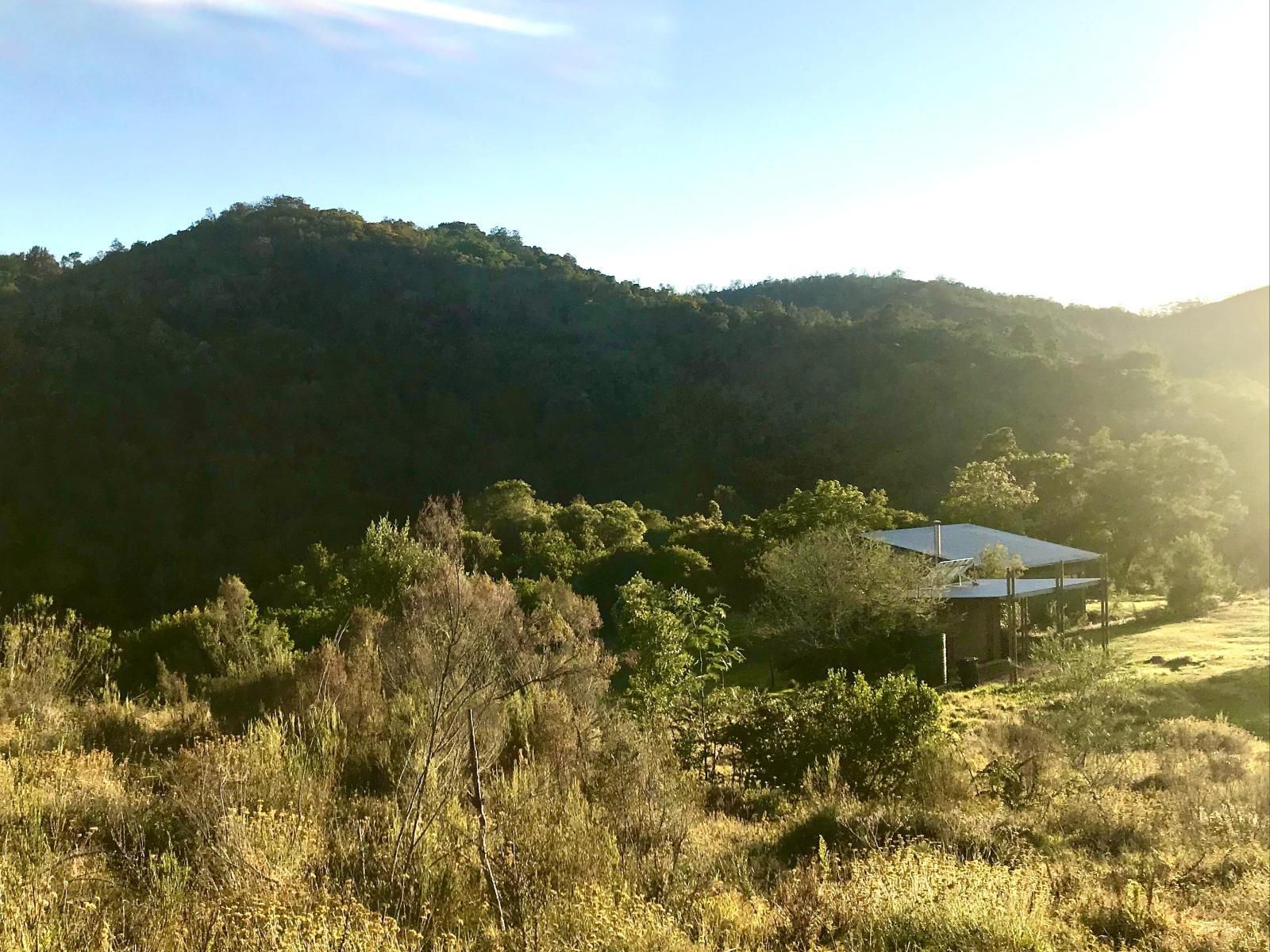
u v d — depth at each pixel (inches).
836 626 967.0
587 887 169.0
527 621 518.9
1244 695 767.7
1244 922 219.6
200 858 166.4
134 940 134.1
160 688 461.1
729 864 239.5
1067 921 213.5
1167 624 1300.4
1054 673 556.1
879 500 1638.8
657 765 272.1
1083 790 398.0
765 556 1129.4
